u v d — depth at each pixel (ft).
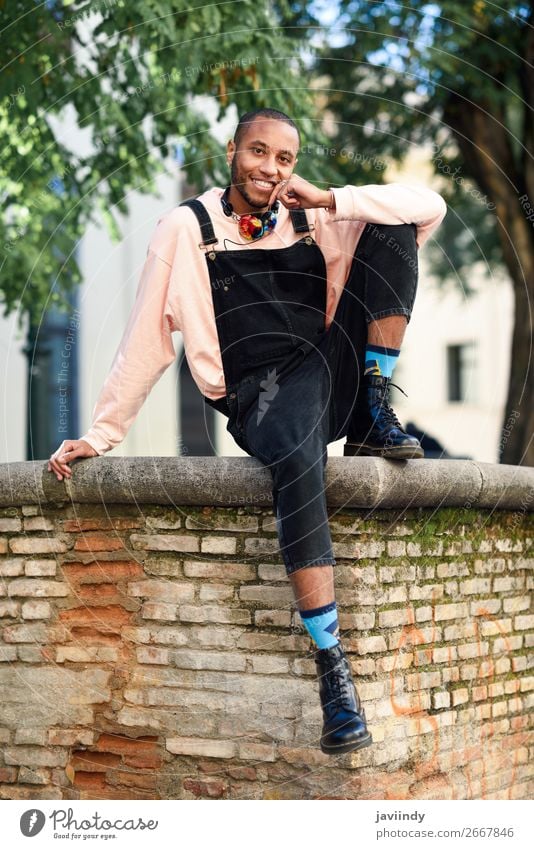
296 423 9.97
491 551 12.41
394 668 10.81
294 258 10.84
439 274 50.44
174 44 18.95
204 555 11.07
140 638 11.32
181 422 46.91
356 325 10.99
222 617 10.97
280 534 9.82
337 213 10.43
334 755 10.21
